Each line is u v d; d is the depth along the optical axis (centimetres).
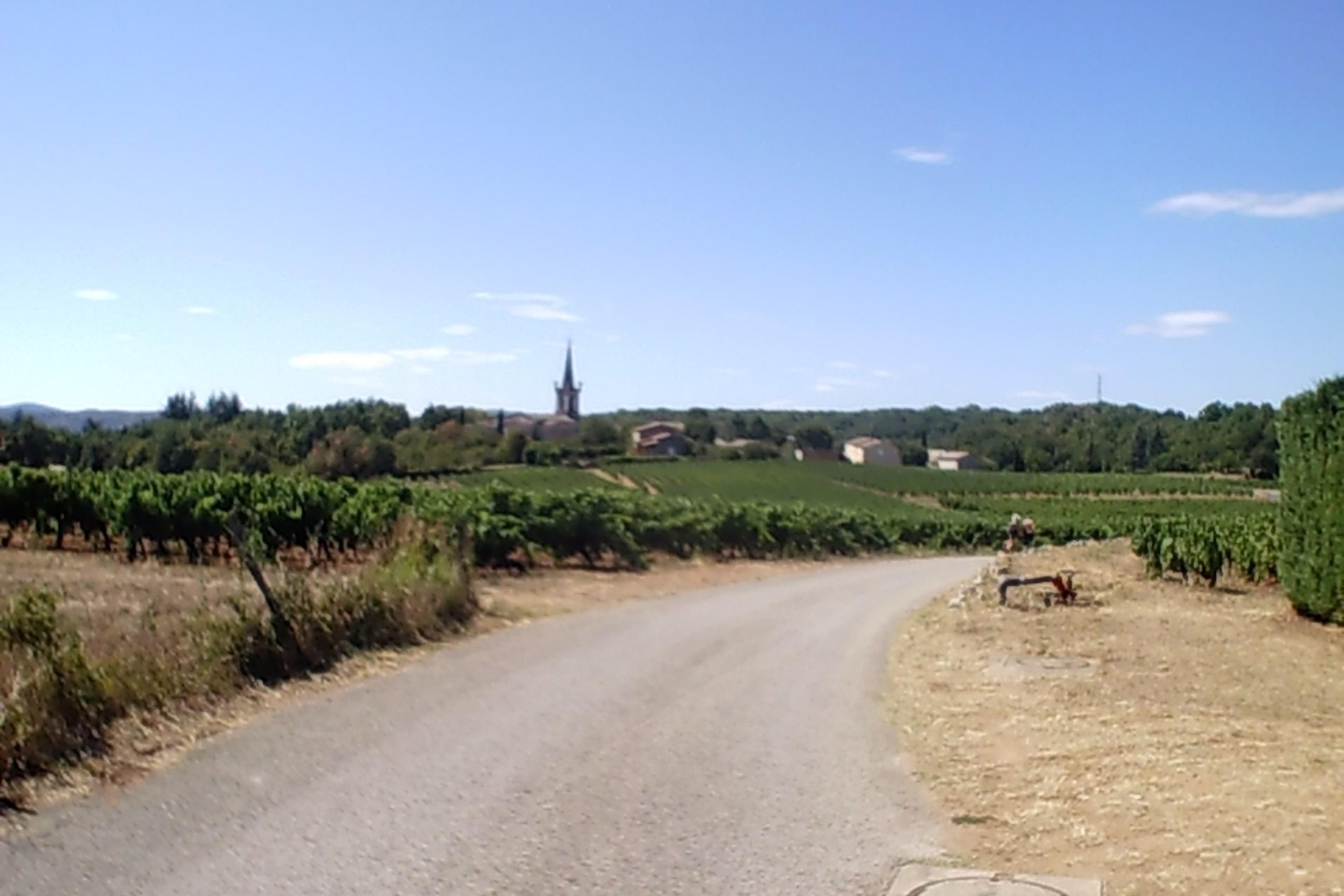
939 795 725
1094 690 1070
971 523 5347
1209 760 773
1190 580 2136
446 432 8144
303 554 2842
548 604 1769
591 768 775
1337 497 1471
